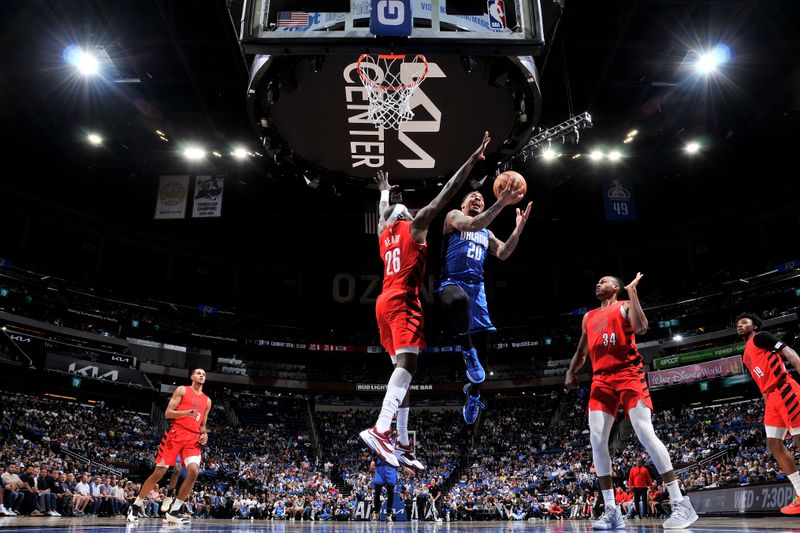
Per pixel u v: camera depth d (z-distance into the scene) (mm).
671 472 4184
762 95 24516
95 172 32125
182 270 43688
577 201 35281
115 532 3174
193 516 21141
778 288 34062
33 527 3670
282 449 34469
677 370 32750
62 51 21906
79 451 25266
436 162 13523
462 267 4656
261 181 32719
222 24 20844
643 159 30141
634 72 23438
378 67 9461
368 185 14281
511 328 43875
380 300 3992
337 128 12414
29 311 33250
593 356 4664
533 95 11094
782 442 5992
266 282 46000
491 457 33281
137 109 26125
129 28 21109
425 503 22656
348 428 38938
